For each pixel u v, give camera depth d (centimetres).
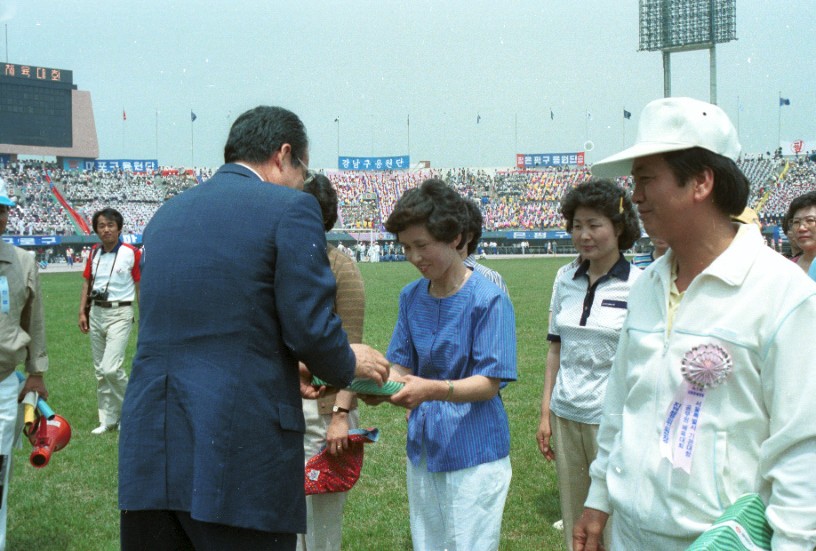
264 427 279
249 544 278
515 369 355
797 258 721
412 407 333
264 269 283
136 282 955
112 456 823
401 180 9519
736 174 239
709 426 230
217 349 279
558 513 637
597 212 442
